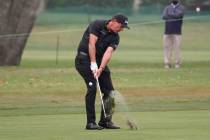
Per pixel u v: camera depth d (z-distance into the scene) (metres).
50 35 115.56
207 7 124.88
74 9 139.88
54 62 68.94
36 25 125.50
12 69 58.91
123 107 30.52
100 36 29.22
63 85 48.19
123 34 117.31
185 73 54.62
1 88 46.62
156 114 34.47
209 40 109.56
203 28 116.38
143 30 120.69
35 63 67.38
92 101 29.12
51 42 110.44
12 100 40.97
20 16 63.81
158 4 141.38
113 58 78.00
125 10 140.12
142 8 139.75
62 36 114.06
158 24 124.56
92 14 138.12
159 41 113.00
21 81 50.31
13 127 29.55
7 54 63.59
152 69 58.44
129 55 85.38
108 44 29.30
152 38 115.38
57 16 133.00
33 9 64.25
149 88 46.19
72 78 51.97
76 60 29.53
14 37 63.72
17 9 63.75
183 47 102.50
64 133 27.55
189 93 43.94
